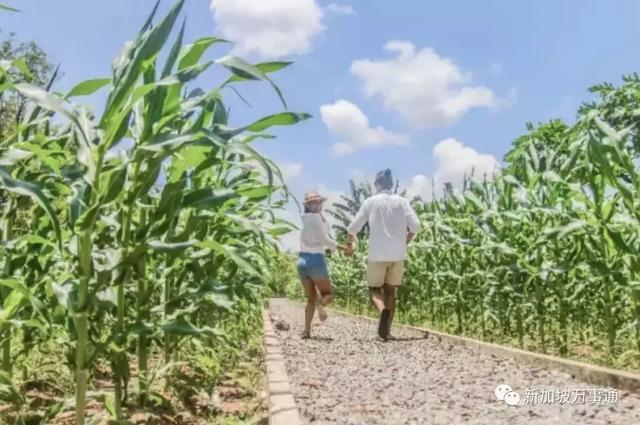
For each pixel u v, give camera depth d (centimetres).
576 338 653
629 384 373
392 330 898
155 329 221
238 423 302
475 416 318
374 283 745
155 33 187
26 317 262
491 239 598
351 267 1450
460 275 751
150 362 416
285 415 284
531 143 569
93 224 199
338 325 1058
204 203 229
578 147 448
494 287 625
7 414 253
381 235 735
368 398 367
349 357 564
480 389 393
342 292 1584
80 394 202
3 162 203
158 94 210
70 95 212
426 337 756
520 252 584
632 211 389
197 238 311
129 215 232
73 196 208
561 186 500
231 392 387
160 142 199
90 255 201
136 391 283
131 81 187
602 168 390
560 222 499
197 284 338
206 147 226
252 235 418
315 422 304
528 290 590
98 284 205
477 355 571
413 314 982
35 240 231
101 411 279
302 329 938
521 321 609
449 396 372
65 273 230
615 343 543
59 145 269
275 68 223
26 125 228
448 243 755
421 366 502
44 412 264
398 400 360
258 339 695
